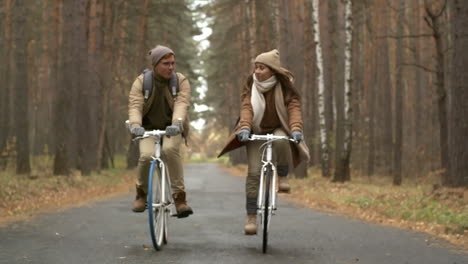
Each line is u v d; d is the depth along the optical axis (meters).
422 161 36.22
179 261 7.22
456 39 15.77
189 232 10.27
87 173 29.89
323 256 7.80
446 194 15.32
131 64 43.56
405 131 45.59
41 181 22.19
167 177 8.48
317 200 20.19
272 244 8.88
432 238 9.90
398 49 29.38
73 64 26.42
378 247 8.73
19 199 16.94
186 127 8.20
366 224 12.23
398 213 14.45
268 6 40.81
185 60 48.16
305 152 8.12
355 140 41.19
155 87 7.96
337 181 28.31
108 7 37.28
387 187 26.09
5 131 37.25
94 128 33.22
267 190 7.75
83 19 27.45
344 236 9.98
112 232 10.07
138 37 40.09
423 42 37.53
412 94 43.88
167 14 40.78
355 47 41.97
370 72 40.97
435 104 36.28
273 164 8.23
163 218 8.32
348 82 27.77
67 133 25.73
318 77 32.12
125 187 27.61
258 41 42.44
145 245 8.54
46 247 8.29
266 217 7.73
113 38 39.38
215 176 44.03
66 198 19.19
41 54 47.56
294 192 24.52
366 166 41.66
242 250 8.18
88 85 31.25
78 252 7.86
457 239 9.80
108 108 44.81
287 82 8.02
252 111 8.07
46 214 13.55
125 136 60.38
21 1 24.45
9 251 7.93
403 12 29.23
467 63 15.66
